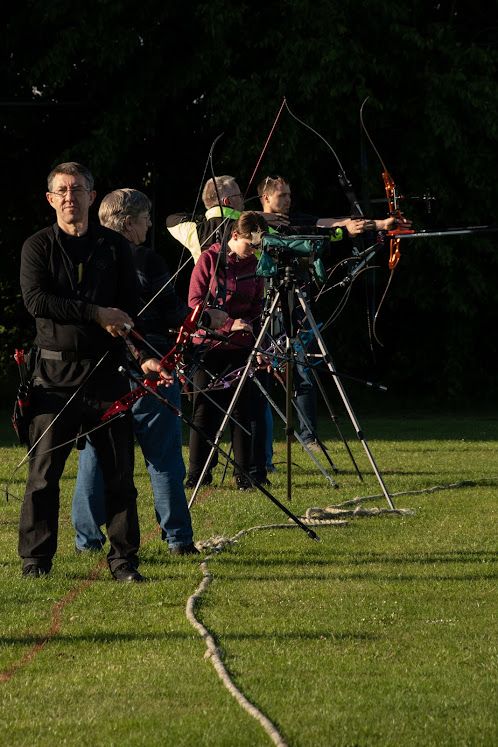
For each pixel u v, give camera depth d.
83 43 56.53
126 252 18.14
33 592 16.67
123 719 11.20
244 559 19.25
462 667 12.95
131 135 59.28
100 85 60.25
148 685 12.28
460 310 59.62
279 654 13.44
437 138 58.62
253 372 26.91
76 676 12.66
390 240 26.27
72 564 18.62
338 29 56.03
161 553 19.89
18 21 59.59
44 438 17.77
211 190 27.28
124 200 19.75
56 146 65.19
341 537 21.41
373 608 15.70
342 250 54.00
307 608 15.74
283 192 30.30
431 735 10.76
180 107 62.28
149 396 19.19
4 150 65.19
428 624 14.88
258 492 27.67
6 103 61.56
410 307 65.31
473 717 11.25
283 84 56.12
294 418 51.31
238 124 57.50
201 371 27.52
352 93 57.75
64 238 17.78
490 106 57.22
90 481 19.67
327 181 61.94
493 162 59.00
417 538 21.30
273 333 27.53
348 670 12.80
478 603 16.05
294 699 11.77
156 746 10.49
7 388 68.06
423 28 62.19
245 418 27.81
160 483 19.64
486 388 66.81
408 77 58.78
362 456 37.03
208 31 56.91
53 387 17.73
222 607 15.80
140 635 14.39
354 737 10.70
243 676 12.57
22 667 13.02
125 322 17.31
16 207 66.81
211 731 10.86
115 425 17.81
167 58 59.75
